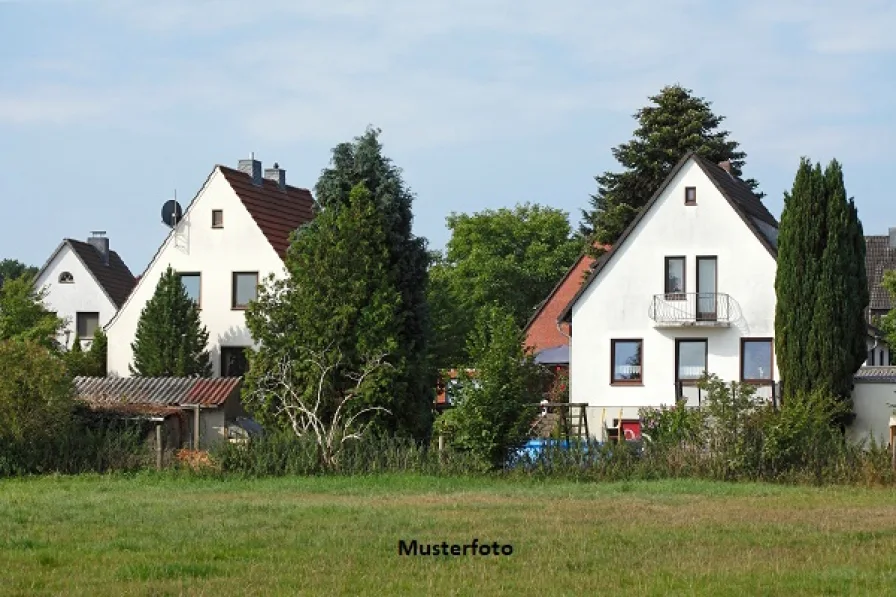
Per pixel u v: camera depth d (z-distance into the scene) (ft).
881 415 159.94
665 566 69.56
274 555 73.77
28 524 89.04
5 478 136.05
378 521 90.48
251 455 136.56
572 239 326.65
